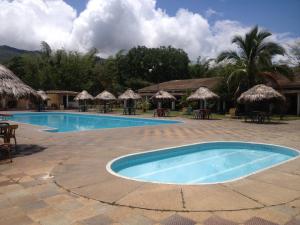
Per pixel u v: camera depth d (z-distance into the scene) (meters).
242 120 21.05
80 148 8.98
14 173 5.94
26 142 10.13
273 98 18.78
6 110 34.19
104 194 4.66
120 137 11.61
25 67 44.84
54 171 6.09
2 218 3.80
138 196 4.56
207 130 14.42
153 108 37.34
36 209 4.09
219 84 27.52
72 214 3.92
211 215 3.87
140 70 54.59
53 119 25.86
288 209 4.06
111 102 39.88
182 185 5.11
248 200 4.39
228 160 9.18
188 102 30.50
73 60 46.25
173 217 3.81
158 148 9.09
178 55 54.88
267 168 6.36
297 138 11.66
